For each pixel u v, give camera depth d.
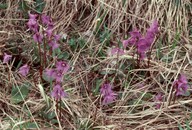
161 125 2.72
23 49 3.24
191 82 3.00
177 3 3.45
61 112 2.75
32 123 2.66
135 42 2.89
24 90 2.91
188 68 3.10
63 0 3.55
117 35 3.37
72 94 2.90
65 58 3.18
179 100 2.87
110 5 3.48
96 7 3.49
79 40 3.30
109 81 2.99
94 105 2.81
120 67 3.07
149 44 2.89
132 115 2.78
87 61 3.18
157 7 3.44
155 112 2.79
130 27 3.44
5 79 3.00
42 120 2.72
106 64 3.12
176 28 3.40
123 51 3.03
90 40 3.32
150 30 2.86
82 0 3.55
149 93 2.91
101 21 3.44
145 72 3.07
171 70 3.05
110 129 2.67
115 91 2.95
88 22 3.48
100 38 3.35
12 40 3.33
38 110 2.78
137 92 2.93
